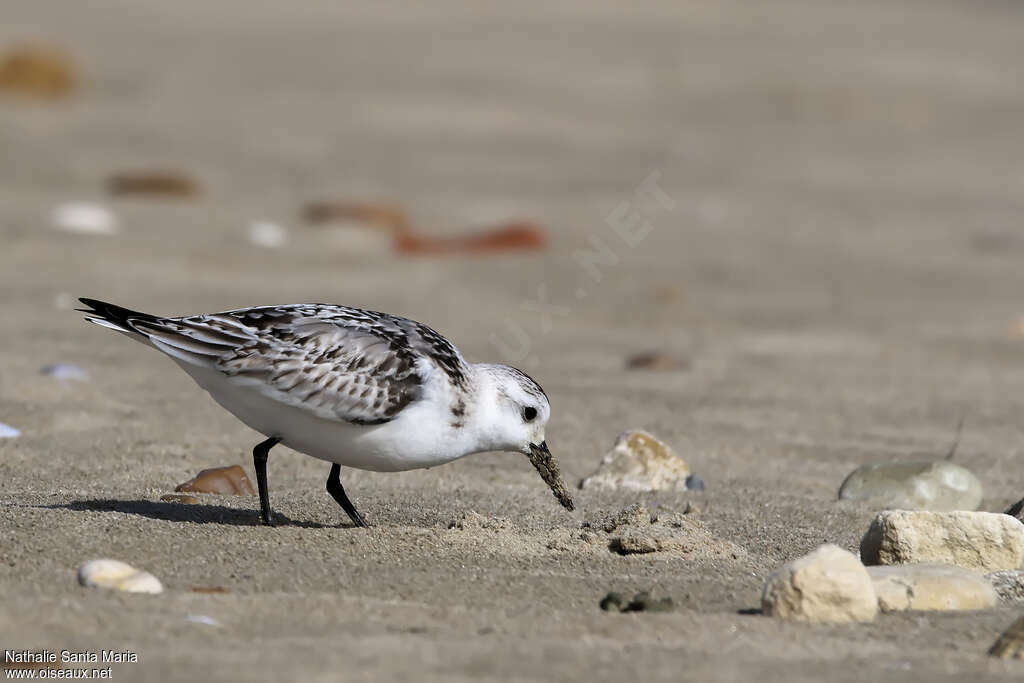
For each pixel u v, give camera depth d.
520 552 7.57
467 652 5.57
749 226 22.94
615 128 32.41
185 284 16.69
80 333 14.02
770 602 6.34
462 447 7.90
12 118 28.27
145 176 22.56
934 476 9.40
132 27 41.78
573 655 5.58
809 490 9.78
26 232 18.67
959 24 50.59
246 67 37.16
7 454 9.72
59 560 6.84
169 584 6.53
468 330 15.28
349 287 17.14
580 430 11.41
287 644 5.61
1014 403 12.98
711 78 38.84
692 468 10.36
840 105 35.97
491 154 28.81
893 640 5.98
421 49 40.84
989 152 31.62
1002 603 6.75
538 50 41.62
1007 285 19.12
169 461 9.75
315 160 27.05
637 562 7.45
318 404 7.52
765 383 13.50
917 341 15.74
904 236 22.59
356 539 7.59
